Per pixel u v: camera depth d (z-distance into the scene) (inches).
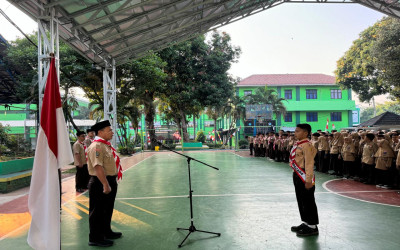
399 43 717.9
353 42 1028.5
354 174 384.8
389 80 756.6
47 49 265.9
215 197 275.9
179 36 476.1
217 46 1106.1
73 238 173.9
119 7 312.0
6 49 706.2
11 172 358.6
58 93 149.8
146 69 673.0
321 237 167.3
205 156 800.9
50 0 255.8
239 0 404.5
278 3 471.2
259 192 296.4
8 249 158.9
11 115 1226.0
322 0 461.1
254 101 1164.5
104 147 166.1
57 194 137.8
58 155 142.0
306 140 175.2
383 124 676.7
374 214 212.2
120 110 771.4
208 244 159.5
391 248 150.6
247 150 1049.5
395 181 318.7
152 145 1136.2
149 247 157.2
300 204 178.4
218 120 1887.3
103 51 418.3
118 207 243.3
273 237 168.9
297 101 1438.2
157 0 314.0
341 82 1127.6
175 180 384.8
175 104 1146.7
